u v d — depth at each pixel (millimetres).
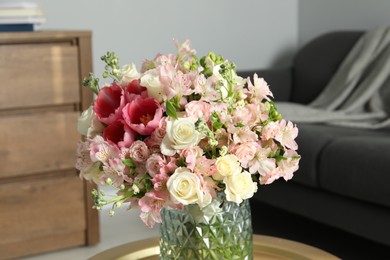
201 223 1291
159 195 1180
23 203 2818
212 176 1221
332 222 2703
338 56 3631
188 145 1166
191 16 3938
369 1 3811
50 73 2801
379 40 3424
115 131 1244
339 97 3408
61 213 2896
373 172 2443
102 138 1222
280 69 3809
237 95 1279
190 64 1299
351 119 3215
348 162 2553
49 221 2877
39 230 2861
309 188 2805
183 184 1165
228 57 4102
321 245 2939
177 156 1199
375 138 2654
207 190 1186
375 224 2506
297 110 3303
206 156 1234
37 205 2848
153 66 1355
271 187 2996
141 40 3795
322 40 3777
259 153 1235
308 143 2777
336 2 4027
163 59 1336
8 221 2799
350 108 3316
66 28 3594
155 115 1195
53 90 2814
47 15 3537
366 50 3426
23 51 2740
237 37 4113
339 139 2699
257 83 1307
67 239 2936
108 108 1277
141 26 3785
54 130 2836
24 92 2762
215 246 1297
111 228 3234
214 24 4023
